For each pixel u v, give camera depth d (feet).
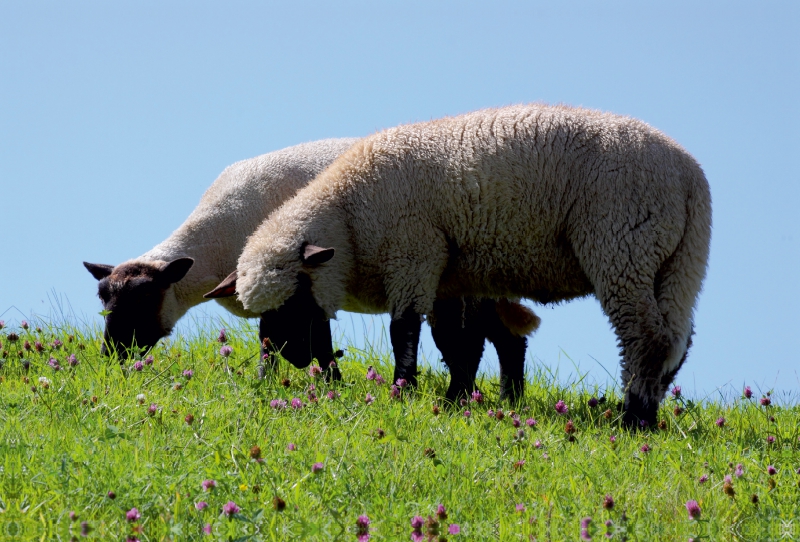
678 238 90.74
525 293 99.55
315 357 99.96
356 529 49.65
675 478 64.95
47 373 84.79
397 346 98.27
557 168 92.79
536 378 114.21
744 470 66.49
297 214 101.19
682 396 97.81
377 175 99.14
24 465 56.34
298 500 54.39
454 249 98.32
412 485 60.13
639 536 51.72
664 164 90.99
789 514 57.62
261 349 103.86
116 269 119.55
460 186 95.40
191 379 83.92
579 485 62.08
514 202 94.07
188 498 53.21
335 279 100.42
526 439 71.00
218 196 126.52
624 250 89.81
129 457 59.06
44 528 47.42
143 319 116.78
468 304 105.29
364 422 74.28
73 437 63.16
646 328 88.89
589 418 87.66
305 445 65.87
